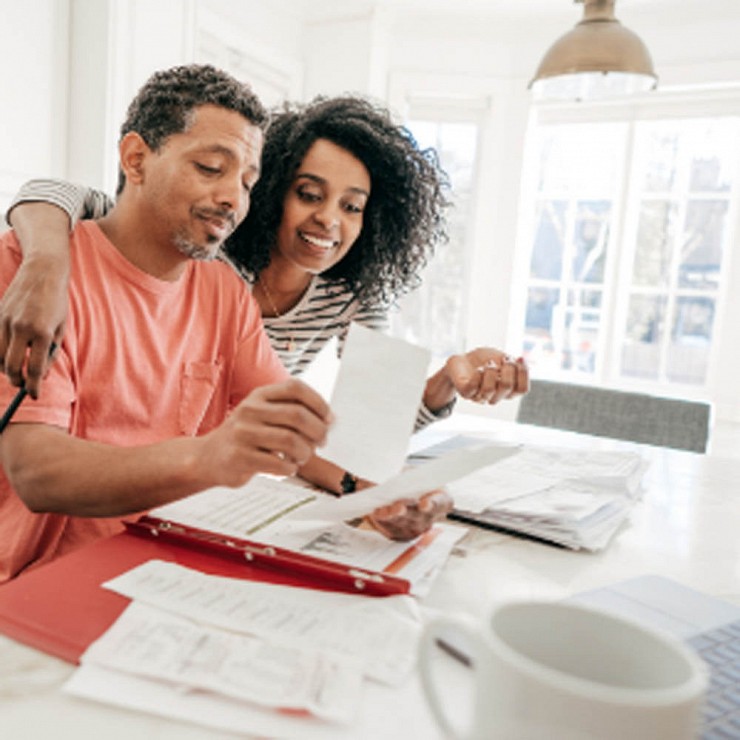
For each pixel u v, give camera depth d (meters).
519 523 0.84
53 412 0.75
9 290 0.71
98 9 2.38
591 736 0.28
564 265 3.80
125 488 0.64
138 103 0.88
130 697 0.42
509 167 3.70
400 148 1.29
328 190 1.20
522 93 3.64
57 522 0.83
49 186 0.97
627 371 3.74
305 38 3.69
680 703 0.28
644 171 3.58
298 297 1.39
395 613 0.56
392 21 3.59
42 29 2.32
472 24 3.60
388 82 3.70
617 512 0.94
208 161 0.85
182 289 0.99
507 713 0.29
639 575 0.75
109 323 0.88
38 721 0.40
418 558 0.71
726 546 0.87
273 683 0.44
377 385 0.64
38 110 2.35
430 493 0.78
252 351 1.07
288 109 1.31
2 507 0.83
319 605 0.57
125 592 0.55
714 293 3.49
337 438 0.62
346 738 0.41
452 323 3.92
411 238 1.41
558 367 3.89
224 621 0.52
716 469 1.32
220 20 3.02
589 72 1.64
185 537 0.67
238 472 0.60
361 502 0.64
